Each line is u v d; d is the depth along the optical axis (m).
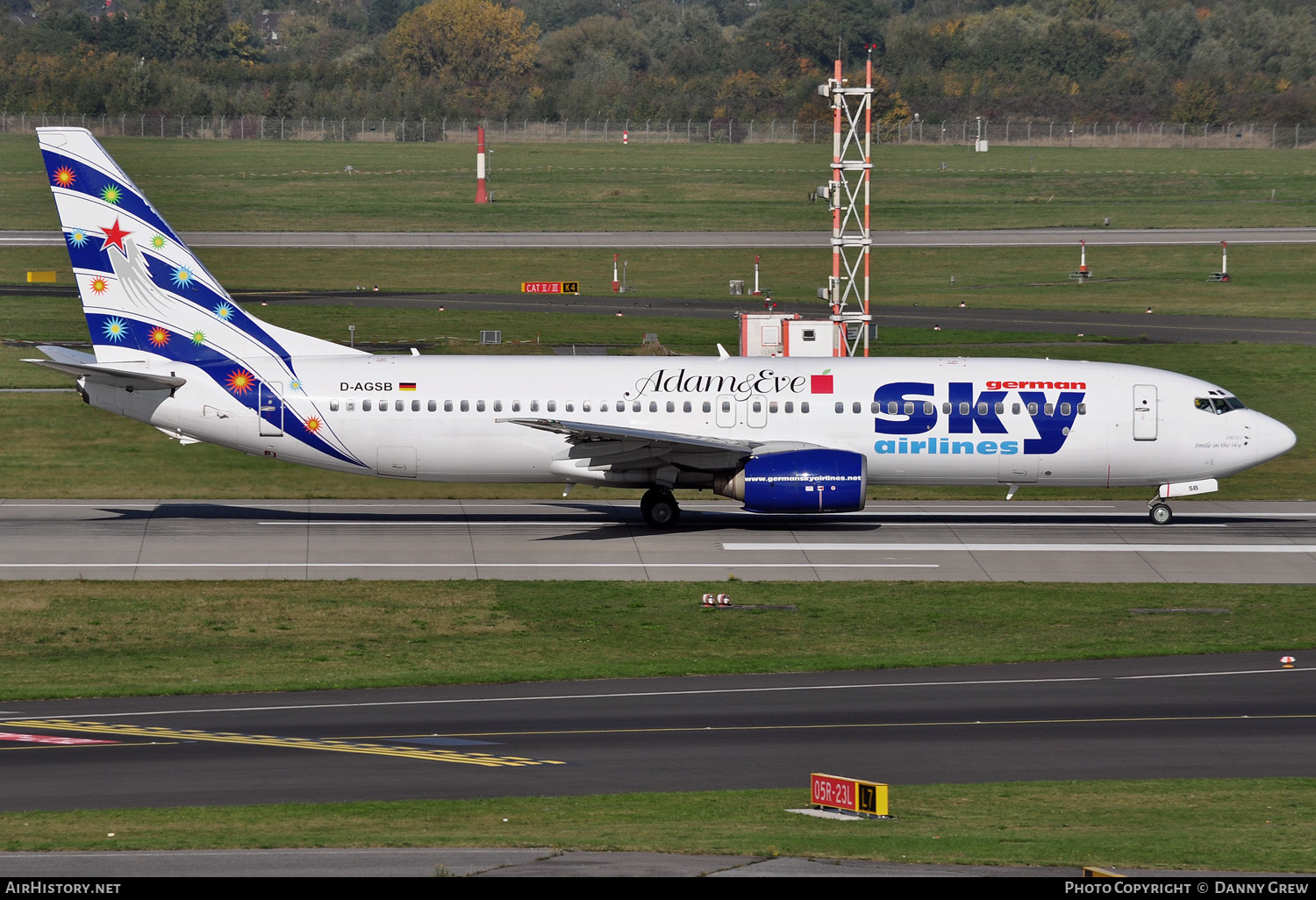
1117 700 136.38
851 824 96.06
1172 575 196.12
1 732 124.06
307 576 191.38
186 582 187.25
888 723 127.62
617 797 103.88
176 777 109.00
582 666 152.75
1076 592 187.12
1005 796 104.81
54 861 83.75
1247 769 112.88
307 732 124.81
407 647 161.25
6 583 184.62
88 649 159.25
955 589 188.38
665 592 186.00
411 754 116.62
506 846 88.12
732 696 138.62
